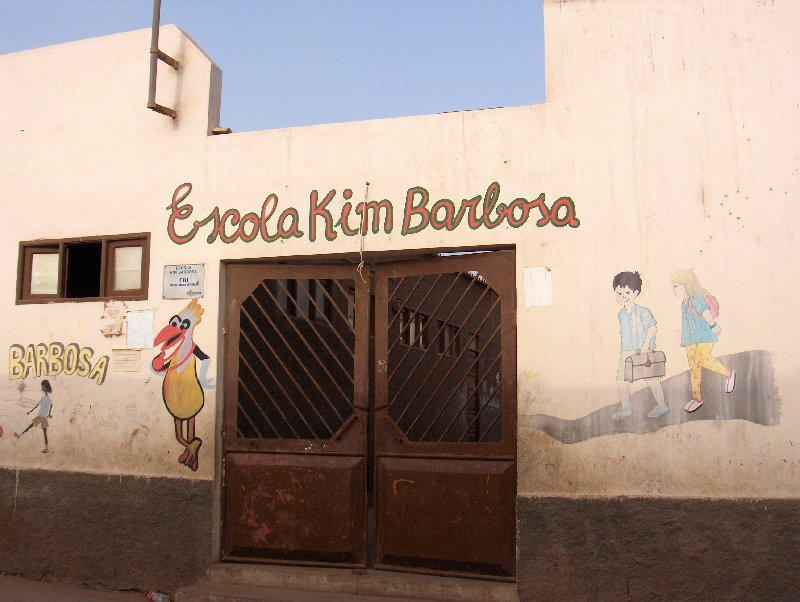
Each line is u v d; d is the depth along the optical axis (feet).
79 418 23.24
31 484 23.47
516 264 19.72
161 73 23.70
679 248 18.65
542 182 19.74
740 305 18.12
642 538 18.13
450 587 19.27
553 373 19.11
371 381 21.99
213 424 21.72
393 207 20.88
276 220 21.86
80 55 24.79
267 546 21.31
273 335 26.99
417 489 20.33
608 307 18.93
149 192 23.29
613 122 19.44
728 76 18.86
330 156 21.62
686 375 18.29
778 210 18.15
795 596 17.08
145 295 22.90
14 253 24.70
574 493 18.70
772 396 17.71
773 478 17.53
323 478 21.13
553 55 20.10
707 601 17.62
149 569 21.81
